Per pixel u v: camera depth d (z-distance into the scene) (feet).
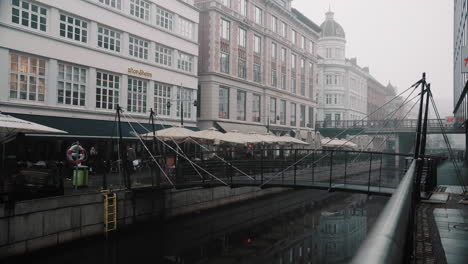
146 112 86.74
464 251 18.12
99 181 60.95
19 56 62.44
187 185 58.95
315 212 80.74
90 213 49.14
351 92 240.94
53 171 47.44
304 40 168.86
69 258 45.91
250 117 127.13
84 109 72.33
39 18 65.51
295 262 48.14
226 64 116.37
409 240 13.35
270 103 139.54
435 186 48.21
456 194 39.42
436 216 27.58
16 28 61.16
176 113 94.99
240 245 55.72
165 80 91.61
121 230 53.67
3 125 40.96
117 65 79.10
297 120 160.76
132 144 80.89
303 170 80.84
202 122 110.32
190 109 100.58
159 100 90.68
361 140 140.87
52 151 67.51
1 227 38.88
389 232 4.91
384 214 6.23
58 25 68.08
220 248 54.03
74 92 71.26
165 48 92.89
